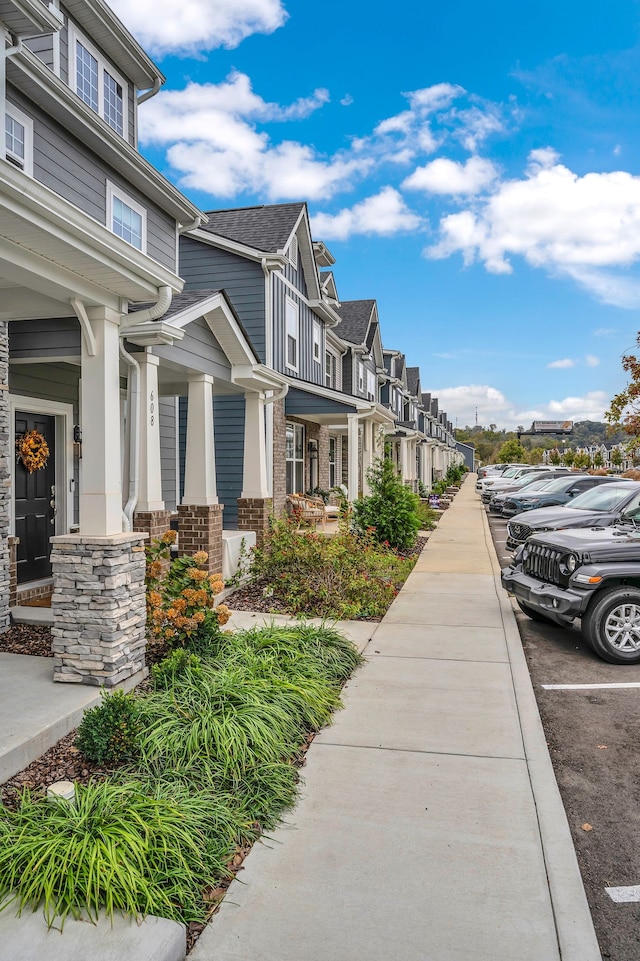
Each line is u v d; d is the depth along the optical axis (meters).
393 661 5.86
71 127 8.10
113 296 4.84
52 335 5.73
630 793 3.64
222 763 3.54
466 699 4.92
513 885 2.74
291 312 14.98
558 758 4.09
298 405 13.95
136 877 2.50
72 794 3.07
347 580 8.06
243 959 2.32
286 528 9.08
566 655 6.35
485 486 27.27
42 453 7.37
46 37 8.12
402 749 4.06
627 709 4.91
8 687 4.54
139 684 4.89
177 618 5.10
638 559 6.21
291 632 5.84
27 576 7.46
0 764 3.39
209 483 7.79
